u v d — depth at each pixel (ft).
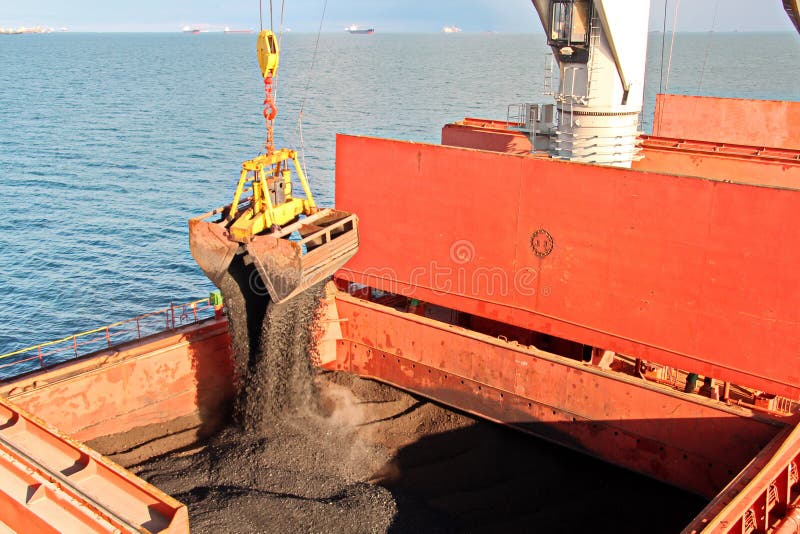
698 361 52.85
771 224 47.91
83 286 136.98
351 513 48.98
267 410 59.52
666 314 53.42
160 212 181.88
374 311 66.49
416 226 64.59
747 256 49.21
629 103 66.80
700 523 37.04
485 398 61.52
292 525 47.32
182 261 150.10
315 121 320.91
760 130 97.96
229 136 286.87
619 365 65.10
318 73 602.44
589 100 66.18
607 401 55.16
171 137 286.05
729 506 37.68
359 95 427.33
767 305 49.14
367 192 66.85
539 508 54.90
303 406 61.46
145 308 129.29
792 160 71.36
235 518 46.98
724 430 50.60
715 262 50.55
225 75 607.78
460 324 71.77
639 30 64.54
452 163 60.90
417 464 59.21
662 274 52.90
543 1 65.98
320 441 58.54
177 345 61.82
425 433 62.49
